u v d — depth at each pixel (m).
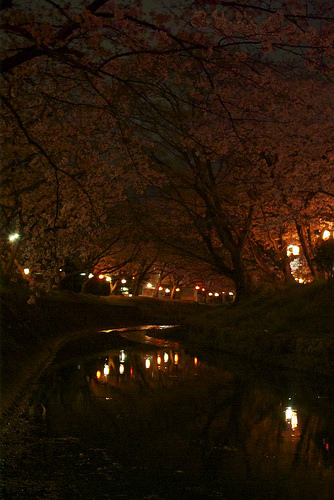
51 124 18.42
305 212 28.23
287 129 25.45
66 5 9.17
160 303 59.97
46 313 32.38
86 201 21.86
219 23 8.50
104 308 45.59
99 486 7.02
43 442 9.13
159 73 10.88
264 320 24.12
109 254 45.25
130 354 23.25
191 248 37.88
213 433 9.84
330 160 26.84
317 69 8.97
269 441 9.35
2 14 8.73
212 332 26.81
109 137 20.25
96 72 7.94
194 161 26.08
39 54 7.91
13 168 17.12
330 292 22.91
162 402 12.63
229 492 6.92
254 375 16.91
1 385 12.60
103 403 12.51
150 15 8.64
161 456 8.41
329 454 8.61
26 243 20.61
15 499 6.52
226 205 30.42
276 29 8.31
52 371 17.89
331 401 12.79
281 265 32.97
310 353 17.77
